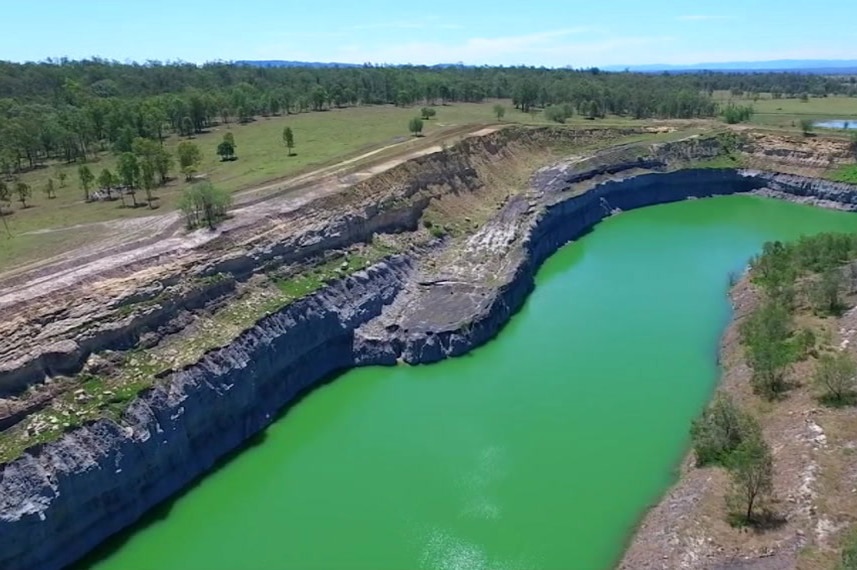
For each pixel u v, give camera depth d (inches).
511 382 2586.1
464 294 3097.9
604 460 2091.5
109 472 1829.5
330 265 2970.0
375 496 1987.0
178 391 2079.2
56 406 1849.2
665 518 1734.7
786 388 2155.5
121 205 3405.5
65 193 3801.7
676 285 3499.0
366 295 2950.3
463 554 1743.4
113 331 2078.0
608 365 2677.2
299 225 2987.2
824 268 2960.1
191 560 1768.0
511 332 2994.6
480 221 3905.0
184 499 1999.3
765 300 2864.2
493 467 2087.8
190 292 2365.9
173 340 2229.3
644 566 1579.7
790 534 1547.7
